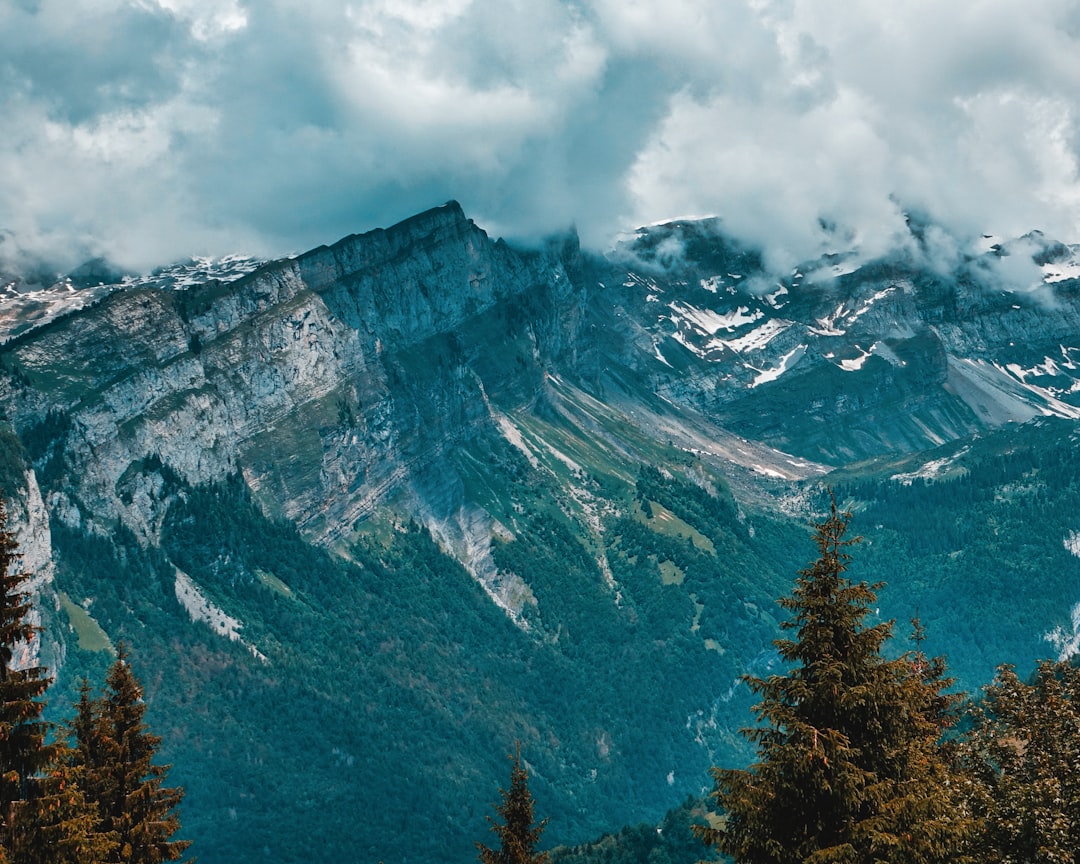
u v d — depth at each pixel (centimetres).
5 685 7400
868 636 6975
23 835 7250
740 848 6869
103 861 7888
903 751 6944
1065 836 7412
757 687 7100
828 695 6844
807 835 6731
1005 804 7706
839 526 7181
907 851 6538
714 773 7044
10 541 7762
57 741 7562
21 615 7606
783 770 6794
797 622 7188
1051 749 8169
